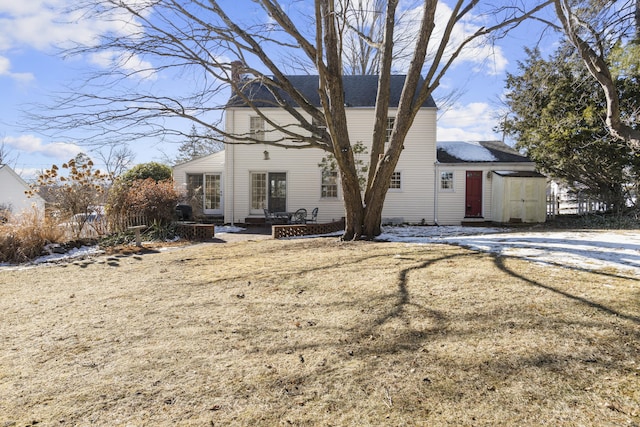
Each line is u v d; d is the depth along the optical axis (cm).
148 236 1194
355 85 1894
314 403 262
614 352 310
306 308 456
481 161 1711
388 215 1728
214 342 368
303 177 1750
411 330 376
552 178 2034
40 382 298
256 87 1817
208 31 905
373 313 427
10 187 2198
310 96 1802
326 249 857
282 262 719
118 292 565
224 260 785
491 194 1692
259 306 471
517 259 634
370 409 253
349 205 996
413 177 1725
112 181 1245
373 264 658
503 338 346
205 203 1850
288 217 1695
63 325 429
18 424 244
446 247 796
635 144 955
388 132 1752
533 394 261
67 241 989
